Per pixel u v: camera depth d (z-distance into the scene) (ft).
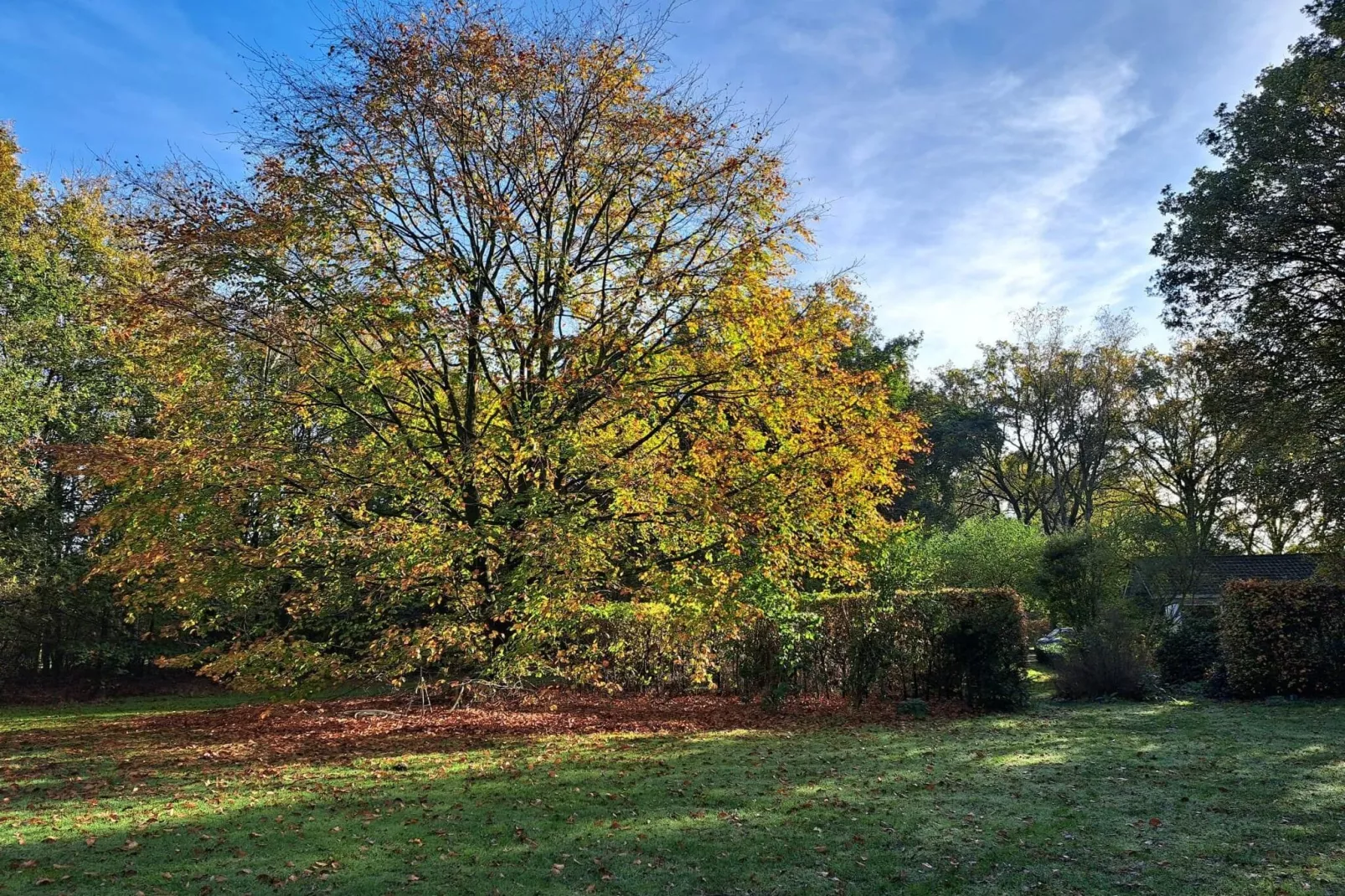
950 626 41.70
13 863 17.08
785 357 39.45
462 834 19.07
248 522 41.45
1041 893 15.17
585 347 40.04
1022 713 39.42
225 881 16.07
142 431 72.38
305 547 38.45
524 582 38.01
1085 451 138.62
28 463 67.62
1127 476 139.85
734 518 36.68
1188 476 127.44
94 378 71.41
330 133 39.75
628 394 39.27
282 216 37.93
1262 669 40.73
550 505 36.81
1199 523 120.47
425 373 42.47
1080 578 80.33
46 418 68.64
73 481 71.61
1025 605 84.33
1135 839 17.93
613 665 47.88
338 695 54.03
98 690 73.05
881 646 43.47
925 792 22.62
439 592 39.14
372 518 39.52
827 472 39.81
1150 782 23.00
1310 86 61.67
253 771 26.78
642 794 22.80
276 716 42.16
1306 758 25.32
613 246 43.75
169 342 41.16
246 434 39.83
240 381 44.29
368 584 39.81
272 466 37.96
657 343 42.47
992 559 85.25
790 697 45.01
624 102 41.91
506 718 38.70
